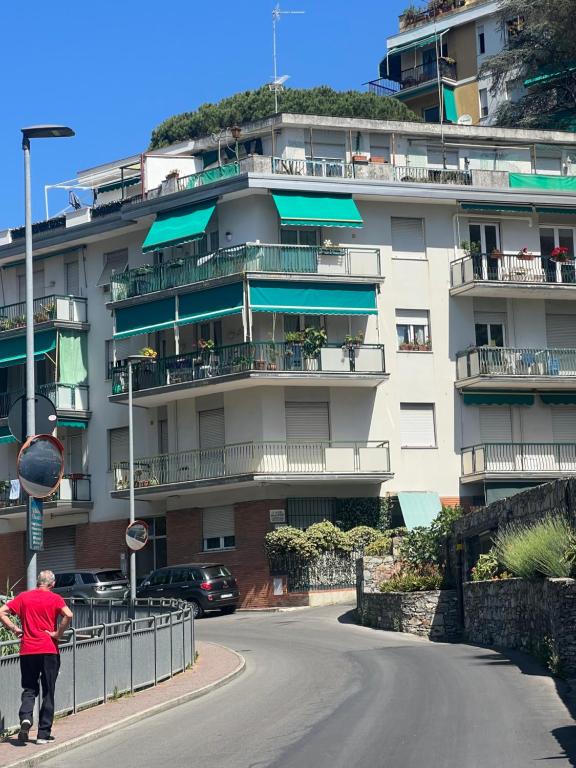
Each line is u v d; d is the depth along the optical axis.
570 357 48.44
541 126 64.75
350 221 46.16
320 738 13.91
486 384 47.28
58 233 52.34
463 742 13.12
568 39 64.44
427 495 46.72
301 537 43.03
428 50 77.50
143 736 15.27
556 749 12.45
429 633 30.06
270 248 45.34
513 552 23.48
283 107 70.88
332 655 25.39
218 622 38.38
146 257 50.44
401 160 51.22
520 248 49.50
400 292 47.53
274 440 45.38
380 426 46.59
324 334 45.53
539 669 19.77
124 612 27.14
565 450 47.78
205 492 47.00
